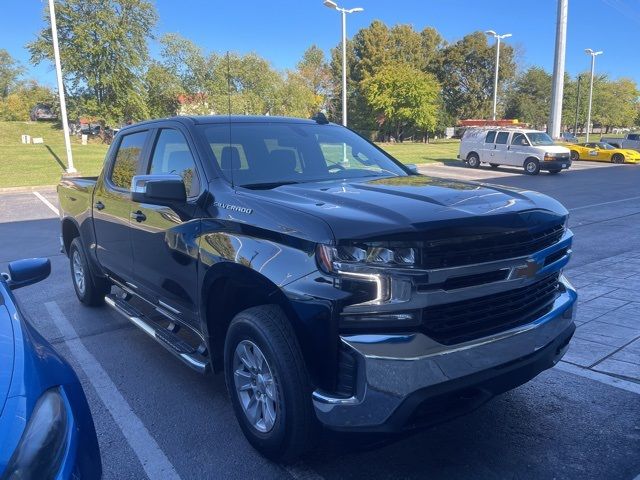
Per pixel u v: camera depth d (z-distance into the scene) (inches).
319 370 107.5
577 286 261.7
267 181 147.9
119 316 235.5
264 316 118.1
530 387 162.2
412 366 101.0
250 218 124.3
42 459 78.7
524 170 1053.8
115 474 124.6
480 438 135.9
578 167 1210.6
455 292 105.0
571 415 146.3
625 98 3474.4
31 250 381.1
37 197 713.6
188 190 151.9
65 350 198.8
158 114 1876.2
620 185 805.2
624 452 129.1
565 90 3154.5
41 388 88.7
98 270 224.5
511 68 3221.0
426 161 1312.7
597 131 4018.2
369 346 101.1
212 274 132.7
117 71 1756.9
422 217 105.8
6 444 76.5
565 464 124.6
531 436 136.4
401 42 3117.6
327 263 104.3
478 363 108.0
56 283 292.0
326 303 103.3
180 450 134.0
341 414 104.3
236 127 164.6
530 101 3149.6
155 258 163.6
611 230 419.2
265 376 122.4
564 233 131.3
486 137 1112.8
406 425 103.2
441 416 106.8
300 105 2210.9
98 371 180.5
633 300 238.2
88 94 1798.7
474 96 3191.4
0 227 481.4
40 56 1694.1
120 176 195.3
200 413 152.0
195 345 186.4
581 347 189.5
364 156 177.0
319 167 161.2
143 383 171.3
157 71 1796.3
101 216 204.7
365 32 3048.7
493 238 108.9
